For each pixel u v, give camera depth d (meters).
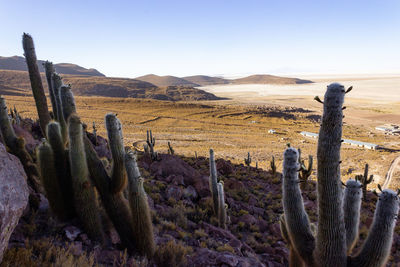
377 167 35.00
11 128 6.27
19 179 3.62
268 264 6.78
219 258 5.11
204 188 12.41
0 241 2.88
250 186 16.08
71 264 3.53
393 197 3.29
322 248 3.31
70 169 5.05
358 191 3.88
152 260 4.77
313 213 11.99
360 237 9.96
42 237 4.39
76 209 4.83
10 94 150.88
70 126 4.69
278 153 47.16
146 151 18.25
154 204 8.95
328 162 3.09
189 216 8.95
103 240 5.00
